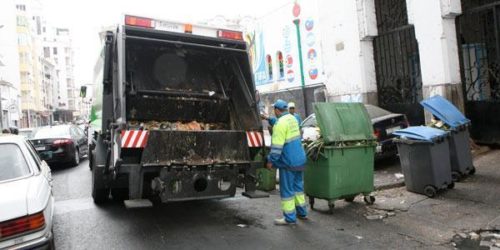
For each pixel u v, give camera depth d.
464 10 10.27
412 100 11.84
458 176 7.74
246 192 6.27
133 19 6.41
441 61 10.23
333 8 13.52
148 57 7.49
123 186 7.58
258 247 5.28
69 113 111.25
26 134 14.99
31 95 68.81
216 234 5.86
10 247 3.93
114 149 5.95
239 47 7.33
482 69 10.27
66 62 121.88
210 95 7.60
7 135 5.78
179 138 5.88
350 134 6.79
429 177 7.10
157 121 7.50
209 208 7.37
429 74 10.59
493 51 9.99
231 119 7.74
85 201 8.26
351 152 6.77
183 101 7.52
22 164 5.16
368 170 6.97
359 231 5.79
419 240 5.35
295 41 16.62
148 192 6.29
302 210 6.43
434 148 7.09
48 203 4.64
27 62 66.44
